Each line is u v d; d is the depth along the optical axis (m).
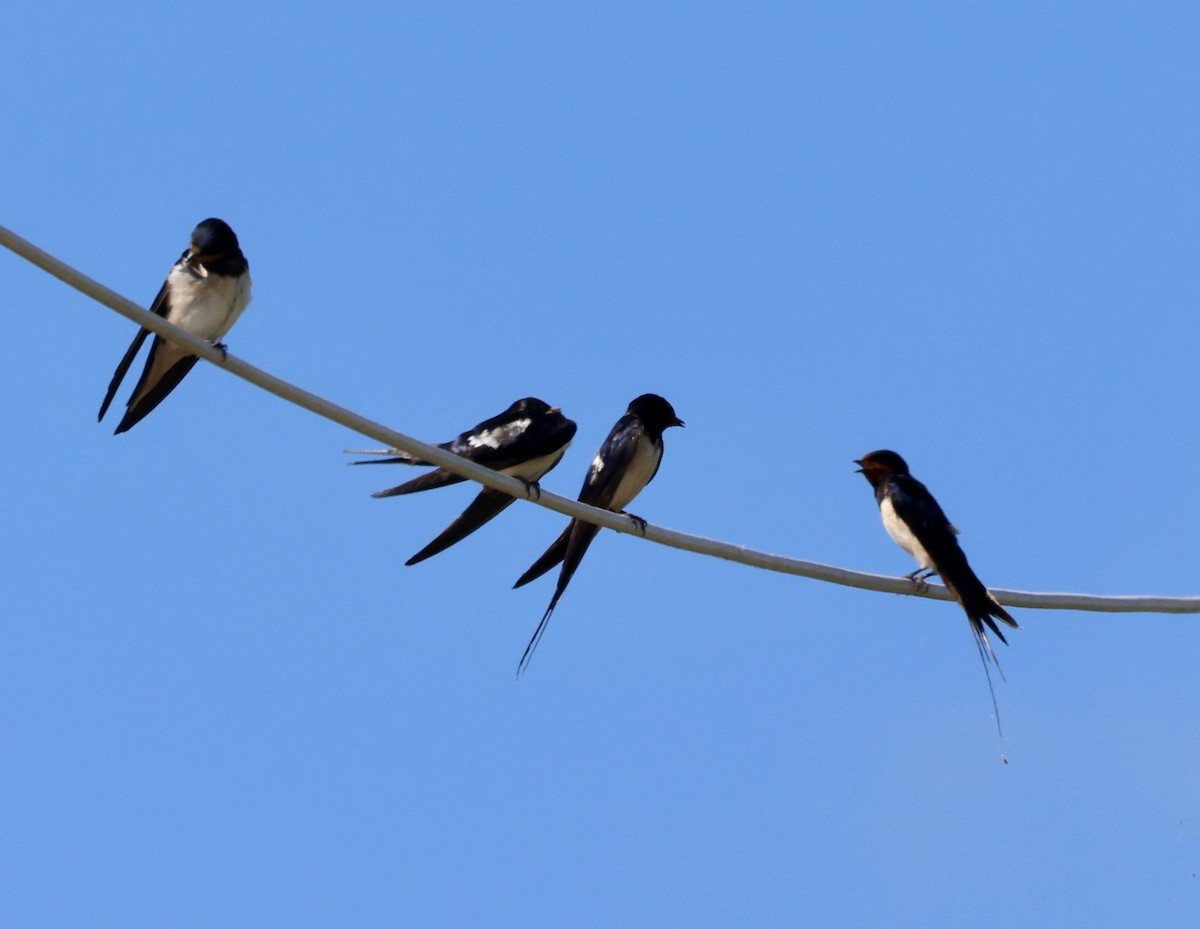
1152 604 14.73
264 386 10.49
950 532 14.33
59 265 9.51
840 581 13.76
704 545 13.02
